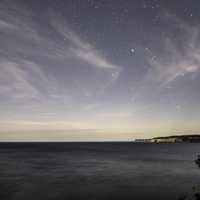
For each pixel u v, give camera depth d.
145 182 28.61
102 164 49.75
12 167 43.94
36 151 105.69
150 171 38.88
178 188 24.94
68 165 47.59
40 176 33.25
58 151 106.62
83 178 31.61
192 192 22.89
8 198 21.08
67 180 30.03
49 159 61.78
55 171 38.75
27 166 45.56
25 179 30.61
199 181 29.16
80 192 23.34
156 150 113.62
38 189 24.59
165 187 25.53
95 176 33.53
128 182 28.58
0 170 39.69
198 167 44.12
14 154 83.31
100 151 107.19
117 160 58.94
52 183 27.95
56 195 22.25
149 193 22.91
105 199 21.00
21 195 22.14
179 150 110.88
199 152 94.56
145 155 77.56
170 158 64.69
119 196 21.89
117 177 32.53
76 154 83.44
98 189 24.72
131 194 22.56
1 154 83.31
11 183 27.84
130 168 42.78
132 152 96.69
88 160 58.94
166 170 40.06
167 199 20.66
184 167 44.16
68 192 23.41
